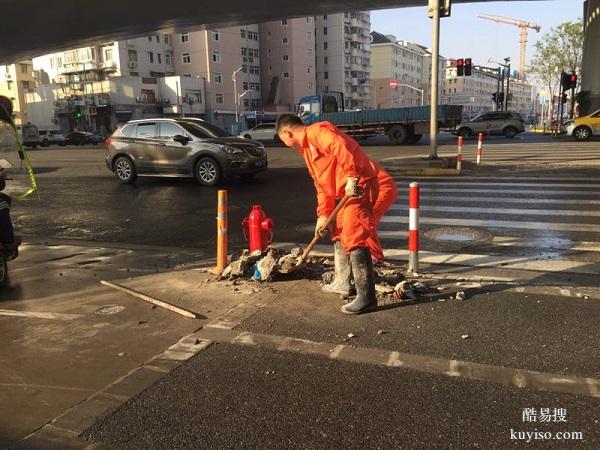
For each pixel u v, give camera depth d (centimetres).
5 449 280
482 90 16812
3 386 350
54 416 312
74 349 406
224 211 585
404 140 3122
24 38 2720
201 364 374
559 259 620
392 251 676
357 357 377
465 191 1145
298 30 9038
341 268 501
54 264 664
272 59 9081
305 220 895
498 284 527
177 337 423
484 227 800
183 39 7950
